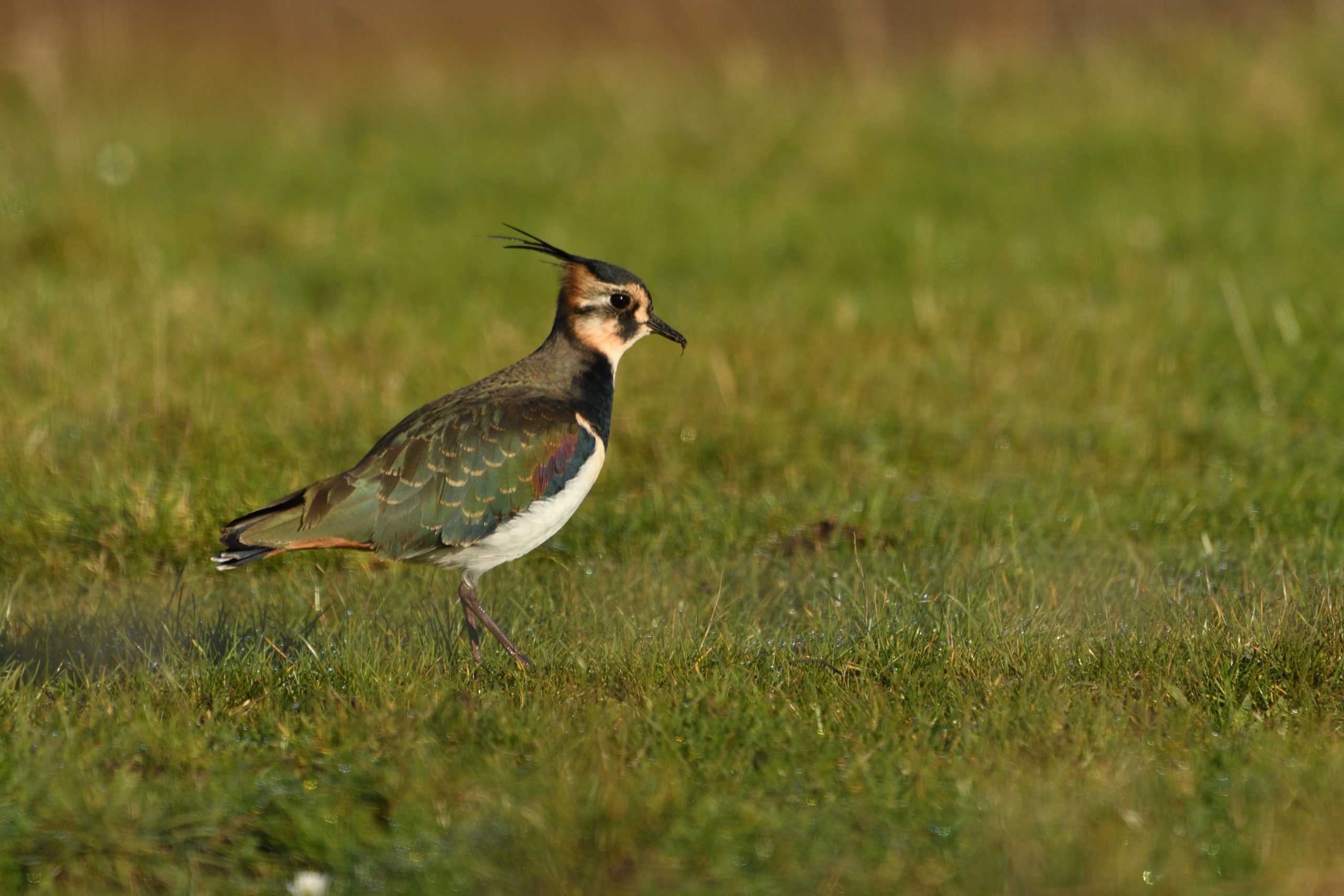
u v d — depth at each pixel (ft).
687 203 70.23
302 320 54.90
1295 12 94.02
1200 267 59.77
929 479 42.80
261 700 28.35
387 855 22.06
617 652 30.14
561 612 33.65
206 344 50.31
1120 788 23.32
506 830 22.12
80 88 84.79
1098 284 59.06
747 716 26.35
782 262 63.87
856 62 90.02
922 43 96.68
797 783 24.18
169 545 37.70
